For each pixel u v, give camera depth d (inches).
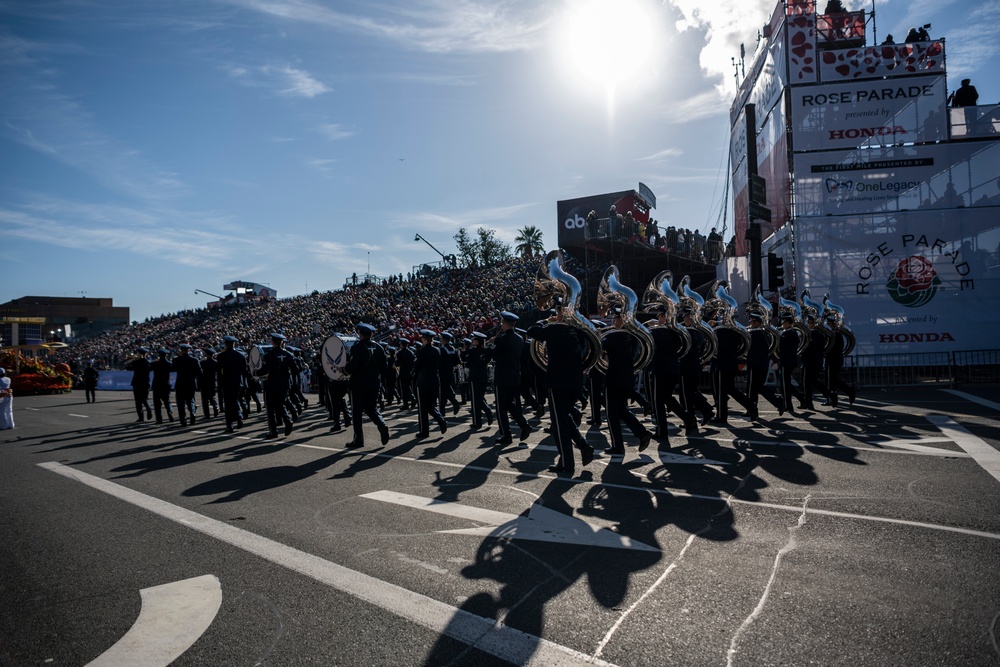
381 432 373.4
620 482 247.9
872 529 177.8
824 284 751.1
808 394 451.8
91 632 131.9
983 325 719.1
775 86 845.8
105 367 2137.1
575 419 395.2
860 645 114.5
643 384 543.5
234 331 2079.2
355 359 362.9
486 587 146.7
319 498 240.4
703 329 394.0
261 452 365.7
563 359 271.7
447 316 1256.2
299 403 574.6
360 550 176.2
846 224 750.5
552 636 121.6
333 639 123.9
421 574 156.3
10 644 127.6
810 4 783.7
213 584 155.3
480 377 440.1
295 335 1656.0
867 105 767.7
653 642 117.8
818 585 141.1
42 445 444.5
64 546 192.1
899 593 135.7
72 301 4948.3
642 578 148.6
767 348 398.9
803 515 193.2
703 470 262.5
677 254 1115.9
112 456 374.6
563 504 217.8
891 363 707.4
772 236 886.4
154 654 120.7
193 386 550.3
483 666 111.4
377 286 2087.8
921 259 733.3
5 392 569.6
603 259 1135.0
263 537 191.9
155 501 246.5
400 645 120.4
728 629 122.0
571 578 150.0
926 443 301.6
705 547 168.2
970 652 111.0
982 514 188.1
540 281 282.8
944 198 746.8
